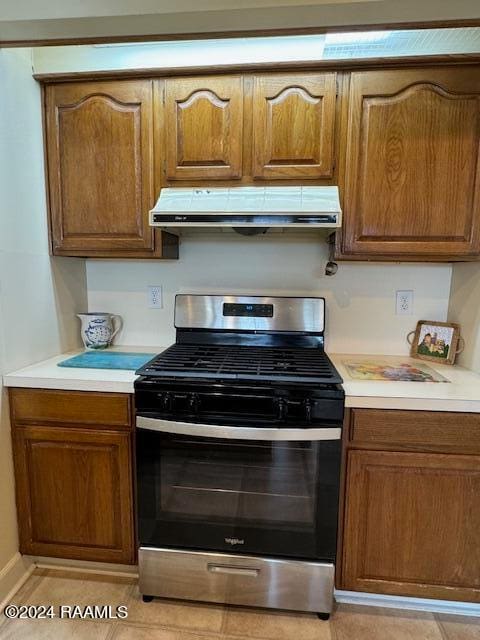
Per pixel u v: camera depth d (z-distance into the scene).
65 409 1.51
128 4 1.21
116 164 1.65
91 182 1.68
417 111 1.49
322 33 1.27
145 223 1.67
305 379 1.39
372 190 1.55
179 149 1.60
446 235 1.54
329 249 1.84
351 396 1.36
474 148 1.49
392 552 1.44
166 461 1.46
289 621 1.46
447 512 1.40
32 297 1.67
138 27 1.27
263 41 1.55
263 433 1.36
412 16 1.20
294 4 1.16
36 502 1.58
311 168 1.56
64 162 1.68
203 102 1.57
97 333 1.97
